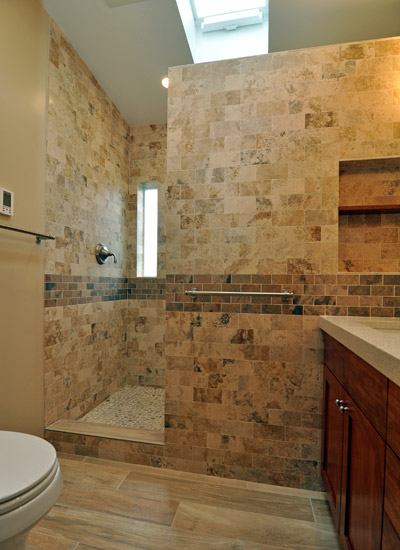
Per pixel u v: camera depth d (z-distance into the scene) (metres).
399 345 0.75
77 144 2.11
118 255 2.75
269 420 1.56
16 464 0.83
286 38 1.85
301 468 1.52
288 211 1.56
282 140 1.56
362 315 1.49
